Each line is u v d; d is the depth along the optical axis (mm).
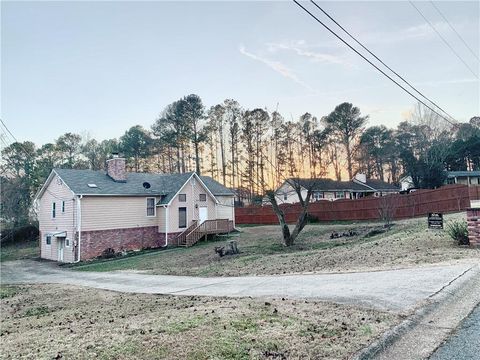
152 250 24328
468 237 10188
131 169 56250
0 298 12523
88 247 23031
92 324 6184
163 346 4176
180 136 51906
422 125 51594
